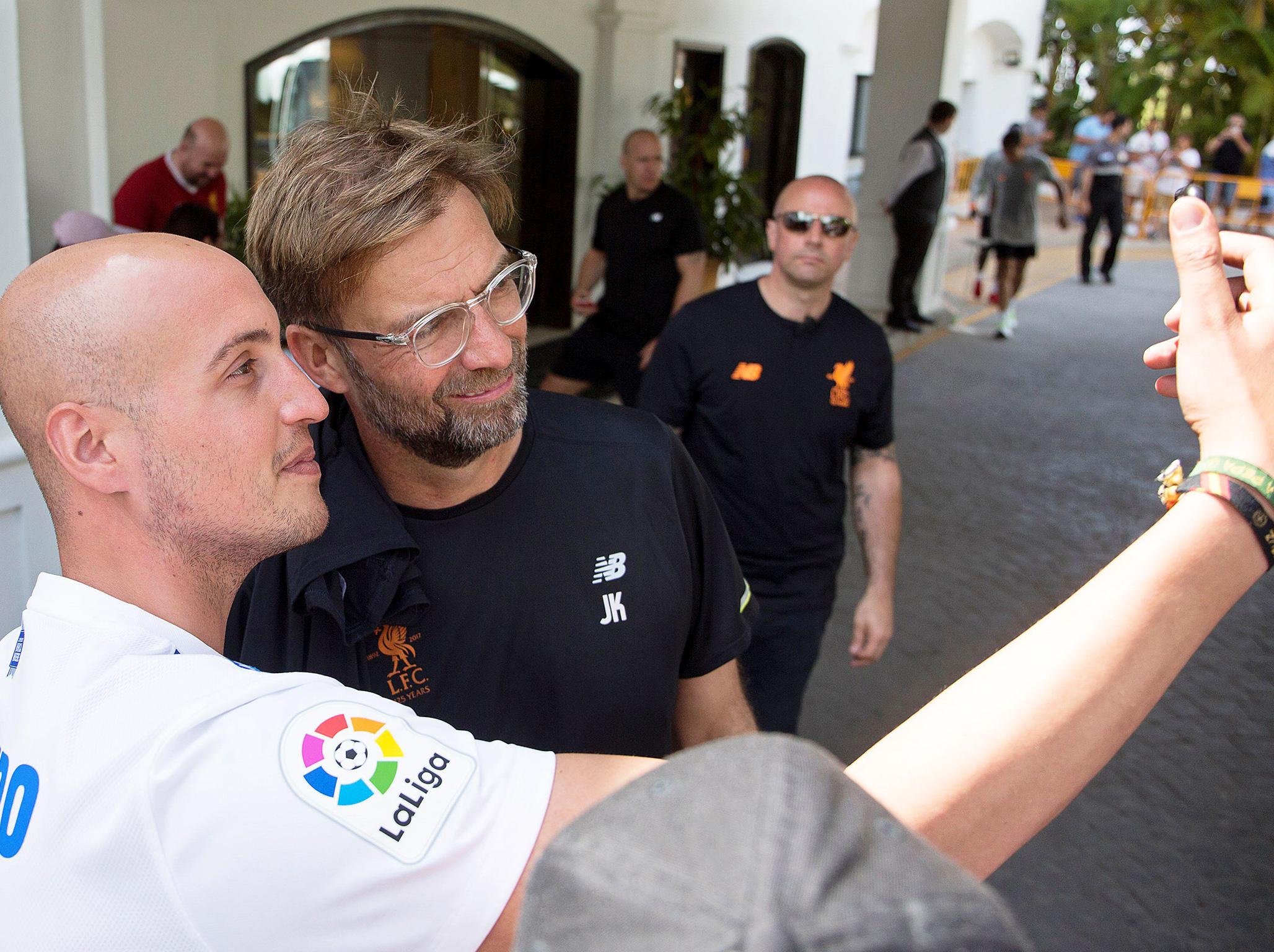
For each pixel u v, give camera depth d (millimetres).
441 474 1331
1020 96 20281
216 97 6098
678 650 1489
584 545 1399
